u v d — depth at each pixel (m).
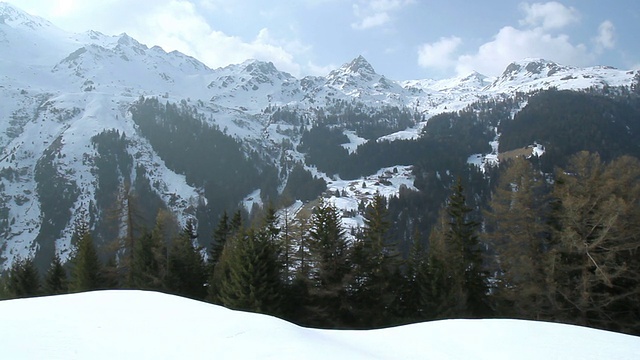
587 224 16.25
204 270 29.42
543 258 17.14
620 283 16.83
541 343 7.62
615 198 15.39
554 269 16.70
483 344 7.57
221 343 6.01
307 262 22.42
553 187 18.55
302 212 23.70
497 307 19.61
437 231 25.83
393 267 22.72
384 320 21.19
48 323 6.38
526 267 16.92
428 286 20.95
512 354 7.07
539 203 17.88
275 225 24.25
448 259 22.34
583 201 15.54
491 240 19.17
